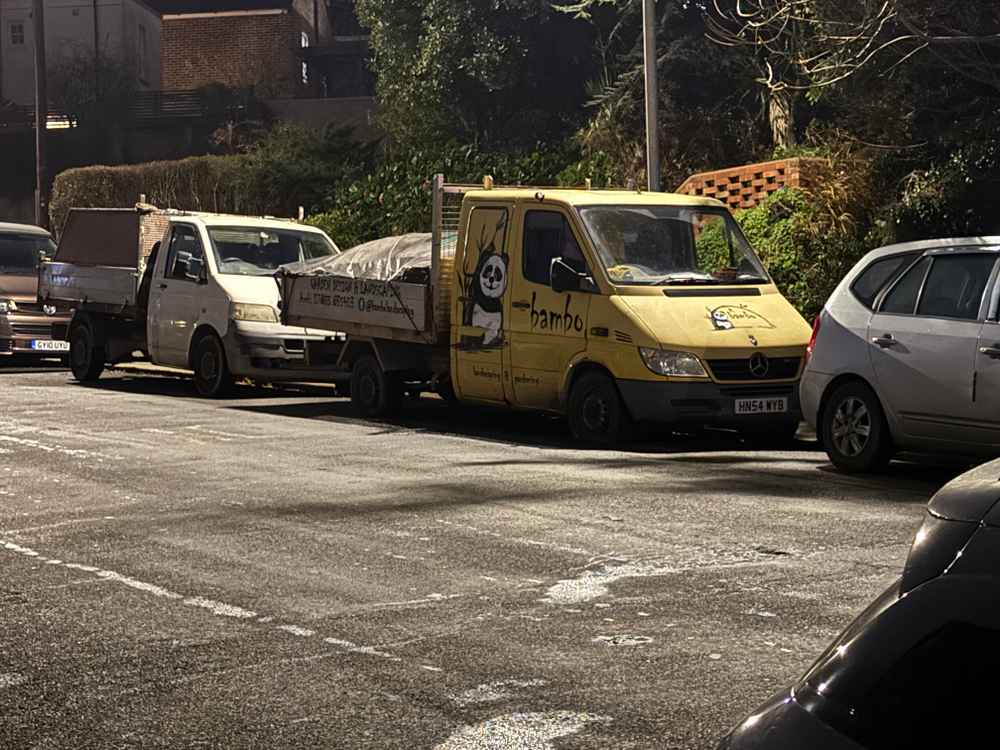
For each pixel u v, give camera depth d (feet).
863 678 6.72
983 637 6.48
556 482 34.58
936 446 34.68
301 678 18.62
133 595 23.30
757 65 82.23
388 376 51.06
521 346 44.93
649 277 43.39
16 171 154.20
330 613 21.97
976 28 55.93
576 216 43.96
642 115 89.04
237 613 22.04
